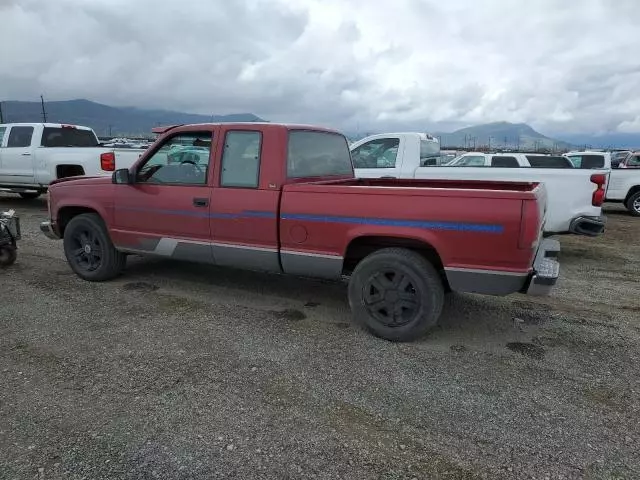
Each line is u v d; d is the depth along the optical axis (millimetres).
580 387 3373
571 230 7168
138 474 2461
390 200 3936
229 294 5277
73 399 3146
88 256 5727
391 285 4039
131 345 3957
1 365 3605
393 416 2992
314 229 4234
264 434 2797
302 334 4223
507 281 3691
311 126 4961
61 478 2428
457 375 3521
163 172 5070
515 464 2564
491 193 3637
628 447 2713
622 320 4715
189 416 2967
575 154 16891
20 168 11461
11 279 5812
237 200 4562
